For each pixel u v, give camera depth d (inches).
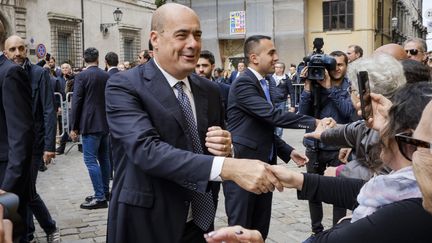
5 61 140.1
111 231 100.3
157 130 95.9
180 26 95.5
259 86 157.6
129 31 1042.1
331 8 1166.3
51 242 193.9
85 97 246.2
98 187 249.4
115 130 94.0
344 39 1160.8
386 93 89.8
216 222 223.1
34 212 187.6
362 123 103.5
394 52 146.0
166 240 95.4
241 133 156.9
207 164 85.0
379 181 63.9
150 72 98.6
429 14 503.5
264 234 161.8
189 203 97.3
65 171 348.8
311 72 169.3
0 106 138.6
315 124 146.4
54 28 880.9
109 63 310.5
